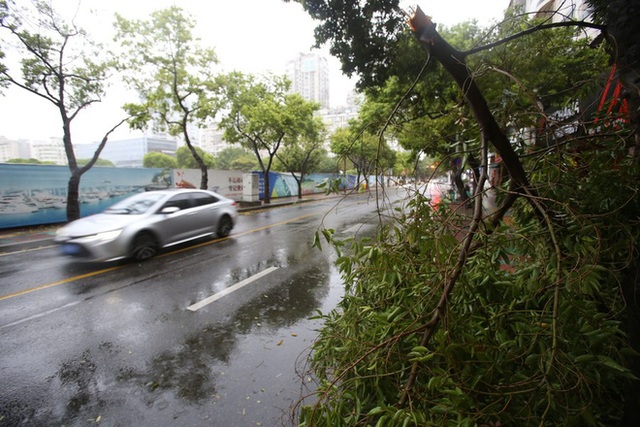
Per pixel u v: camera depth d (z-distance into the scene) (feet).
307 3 14.84
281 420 7.97
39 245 28.12
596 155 5.65
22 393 9.07
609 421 4.93
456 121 7.30
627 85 4.18
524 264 5.83
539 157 6.32
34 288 16.58
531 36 7.89
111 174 43.52
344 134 92.79
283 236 30.81
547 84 14.97
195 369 10.16
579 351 4.49
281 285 17.48
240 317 13.69
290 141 69.62
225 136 63.10
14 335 12.04
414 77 18.56
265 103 58.54
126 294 15.93
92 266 20.56
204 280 18.08
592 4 7.31
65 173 38.88
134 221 21.65
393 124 6.33
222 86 47.52
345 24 15.39
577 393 4.34
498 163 6.97
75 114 35.42
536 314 4.82
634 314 4.34
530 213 6.61
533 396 4.17
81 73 33.76
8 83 30.53
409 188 5.79
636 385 4.30
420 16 5.06
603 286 5.76
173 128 49.80
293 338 12.03
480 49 5.39
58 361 10.52
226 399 8.84
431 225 5.14
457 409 3.84
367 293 6.77
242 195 68.85
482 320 5.07
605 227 5.03
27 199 35.83
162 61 42.19
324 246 26.30
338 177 6.28
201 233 27.09
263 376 9.80
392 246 5.59
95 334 12.17
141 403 8.70
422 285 5.08
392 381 4.86
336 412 4.31
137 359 10.67
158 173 49.88
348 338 5.62
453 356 4.23
